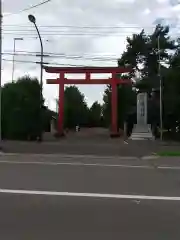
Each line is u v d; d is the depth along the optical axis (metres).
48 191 10.16
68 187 10.80
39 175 13.05
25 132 39.81
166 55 61.94
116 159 20.00
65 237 6.24
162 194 10.01
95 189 10.56
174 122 53.38
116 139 44.22
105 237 6.26
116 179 12.45
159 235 6.41
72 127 99.38
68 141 38.09
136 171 14.71
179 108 49.34
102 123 122.62
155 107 53.66
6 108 39.84
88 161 18.56
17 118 39.66
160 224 7.11
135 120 59.50
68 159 19.45
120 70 47.25
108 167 15.91
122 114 64.38
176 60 54.72
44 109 42.03
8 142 33.59
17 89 40.53
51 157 20.39
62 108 47.25
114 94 48.00
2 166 15.62
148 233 6.52
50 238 6.18
